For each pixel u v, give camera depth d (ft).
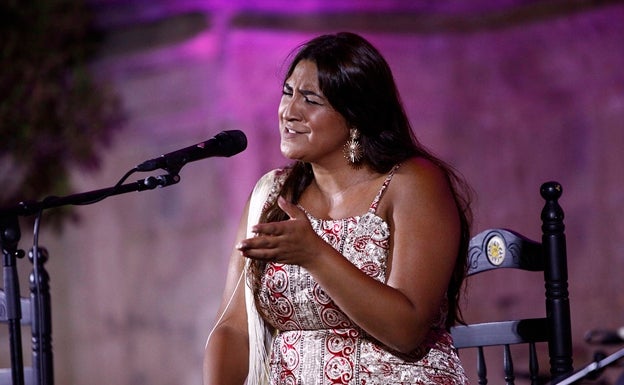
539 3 72.79
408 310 24.47
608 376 41.06
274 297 26.91
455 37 75.20
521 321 28.22
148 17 68.74
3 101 68.03
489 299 72.69
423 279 25.41
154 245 70.38
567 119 72.59
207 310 68.28
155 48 68.95
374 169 27.30
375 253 26.40
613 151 70.85
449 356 26.89
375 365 26.03
